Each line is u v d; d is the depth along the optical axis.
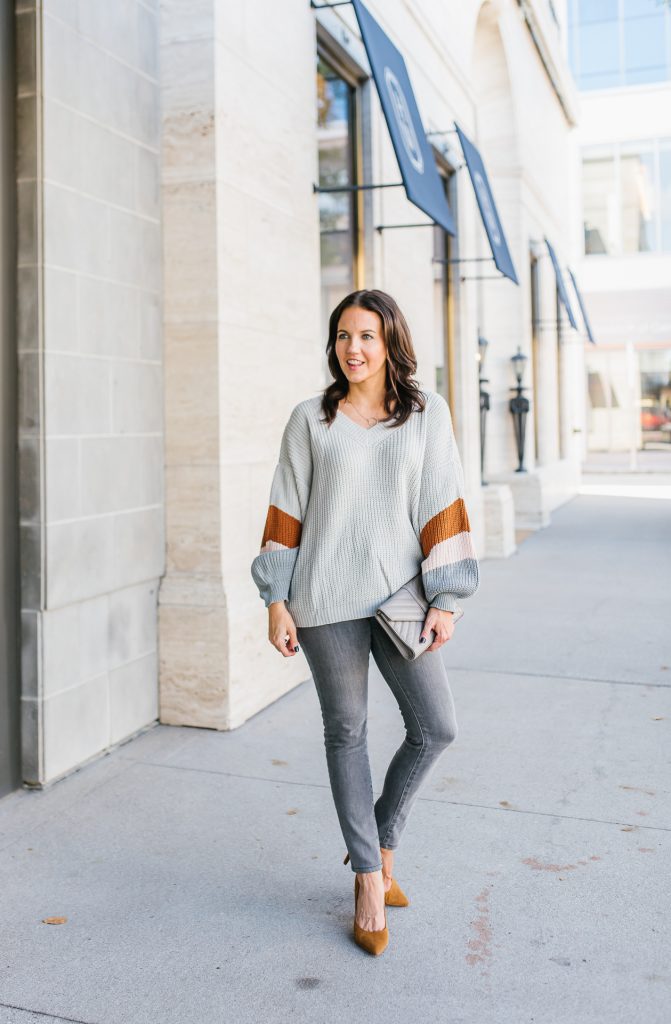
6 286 3.63
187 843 3.29
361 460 2.59
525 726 4.54
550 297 16.53
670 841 3.27
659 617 7.04
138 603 4.39
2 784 3.68
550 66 16.03
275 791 3.73
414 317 8.04
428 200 6.07
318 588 2.60
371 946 2.58
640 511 14.92
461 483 2.66
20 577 3.73
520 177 13.58
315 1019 2.32
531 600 7.80
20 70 3.64
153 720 4.53
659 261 26.06
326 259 6.23
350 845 2.62
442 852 3.20
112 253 4.09
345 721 2.64
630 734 4.41
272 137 5.02
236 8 4.60
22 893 2.96
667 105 25.64
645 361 26.55
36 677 3.74
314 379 5.54
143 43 4.32
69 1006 2.38
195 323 4.45
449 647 6.17
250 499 4.74
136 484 4.30
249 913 2.83
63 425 3.78
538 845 3.24
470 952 2.60
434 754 2.68
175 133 4.44
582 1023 2.28
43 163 3.64
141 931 2.73
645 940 2.64
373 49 5.77
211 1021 2.31
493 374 13.51
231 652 4.45
